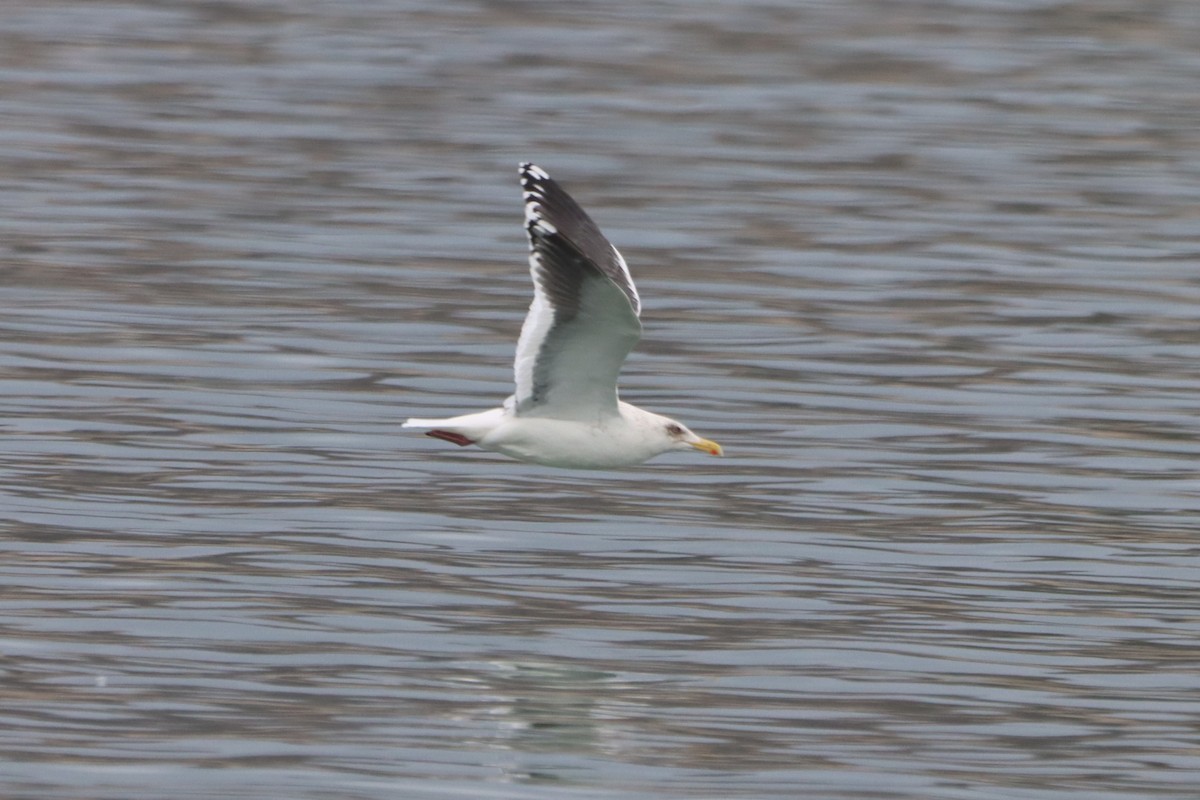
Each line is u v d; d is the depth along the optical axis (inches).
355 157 1207.6
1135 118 1342.3
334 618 579.2
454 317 890.7
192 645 559.2
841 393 799.7
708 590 606.5
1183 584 620.4
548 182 500.4
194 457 711.1
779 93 1392.7
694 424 759.7
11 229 1020.5
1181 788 494.0
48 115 1279.5
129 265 962.7
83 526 642.8
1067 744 514.3
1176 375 832.9
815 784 491.5
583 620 581.6
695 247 1019.3
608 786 489.7
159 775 488.1
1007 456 733.9
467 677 544.4
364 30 1562.5
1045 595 609.9
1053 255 1021.8
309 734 511.8
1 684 531.2
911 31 1587.1
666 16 1627.7
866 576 621.6
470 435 515.5
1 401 762.2
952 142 1270.9
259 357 827.4
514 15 1617.9
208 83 1390.3
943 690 542.9
